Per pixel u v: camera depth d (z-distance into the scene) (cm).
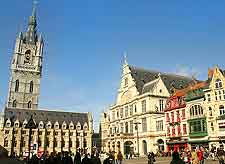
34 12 16075
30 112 12362
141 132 8150
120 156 3428
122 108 9481
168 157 6131
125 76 9538
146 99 8156
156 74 9644
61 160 2177
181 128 6575
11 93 13712
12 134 11169
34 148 4684
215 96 5725
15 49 14438
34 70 14412
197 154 2977
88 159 2092
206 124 5800
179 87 8962
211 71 6462
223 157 3017
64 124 12362
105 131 10638
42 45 15212
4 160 4531
